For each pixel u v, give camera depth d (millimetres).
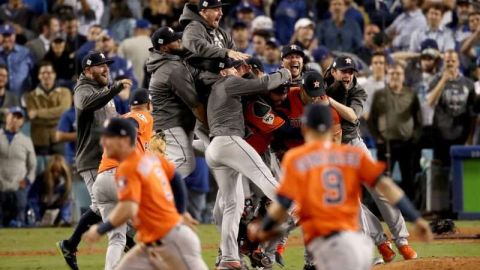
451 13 62188
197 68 33344
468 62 59562
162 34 33844
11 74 57000
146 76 54562
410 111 51969
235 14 64625
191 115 34562
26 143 51562
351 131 32906
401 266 30062
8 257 39312
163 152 33125
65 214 51562
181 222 22375
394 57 58250
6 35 56938
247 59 32906
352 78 32531
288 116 31938
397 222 32625
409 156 52312
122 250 30516
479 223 49031
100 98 32094
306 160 20219
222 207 31734
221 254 31078
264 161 34219
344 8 61594
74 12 61312
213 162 31219
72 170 51969
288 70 31375
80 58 56375
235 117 31156
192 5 34406
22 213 51656
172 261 22188
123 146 22031
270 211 20281
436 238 42719
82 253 40438
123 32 61969
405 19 62312
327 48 60531
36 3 63469
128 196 21547
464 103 52219
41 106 53781
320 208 20031
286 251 39531
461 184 50969
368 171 20344
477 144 53781
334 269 19797
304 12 64062
